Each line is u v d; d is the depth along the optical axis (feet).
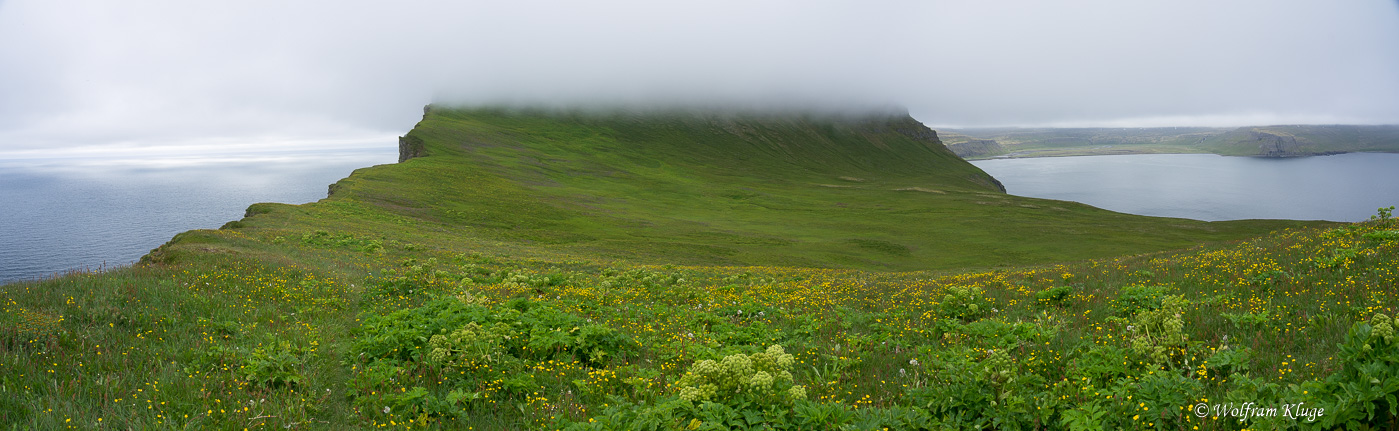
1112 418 20.93
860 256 217.97
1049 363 29.22
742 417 22.56
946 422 22.25
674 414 23.12
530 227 237.45
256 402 25.79
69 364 28.99
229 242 104.83
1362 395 17.29
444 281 67.82
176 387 27.17
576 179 425.28
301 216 169.17
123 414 23.84
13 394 24.89
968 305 46.24
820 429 21.71
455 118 587.68
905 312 46.96
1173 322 28.63
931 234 279.49
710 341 36.86
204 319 39.45
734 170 606.14
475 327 34.06
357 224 171.73
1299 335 30.42
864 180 614.75
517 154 473.67
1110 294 49.78
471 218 233.55
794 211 369.50
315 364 32.24
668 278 85.61
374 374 28.78
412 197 253.03
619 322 45.62
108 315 37.76
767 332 40.98
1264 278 45.50
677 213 331.98
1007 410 21.98
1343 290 39.14
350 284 63.93
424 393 25.72
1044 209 372.38
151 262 77.30
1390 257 45.42
